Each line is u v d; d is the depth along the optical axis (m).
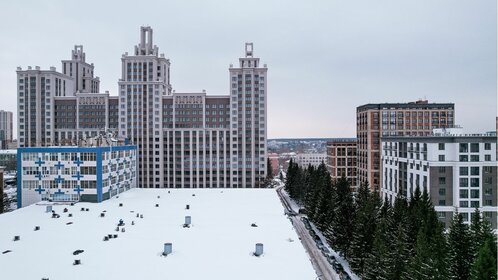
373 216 70.19
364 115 167.00
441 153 94.75
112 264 43.16
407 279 48.50
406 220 66.00
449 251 54.03
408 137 108.12
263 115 172.88
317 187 111.00
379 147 161.12
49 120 181.12
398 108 161.00
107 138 97.31
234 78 173.00
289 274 40.66
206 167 173.88
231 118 172.75
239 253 47.69
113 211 76.00
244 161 173.00
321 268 67.12
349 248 69.19
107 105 179.62
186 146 174.00
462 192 93.38
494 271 44.69
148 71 174.38
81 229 60.50
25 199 89.25
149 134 173.75
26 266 42.28
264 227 62.34
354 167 188.88
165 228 61.22
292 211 123.31
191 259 45.19
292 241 53.75
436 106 160.75
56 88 186.75
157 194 100.75
